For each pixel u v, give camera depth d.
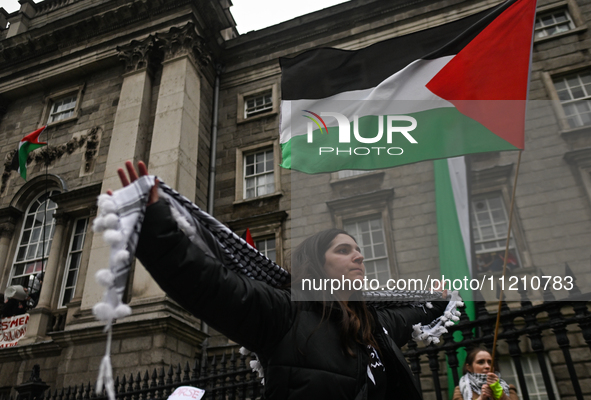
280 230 13.86
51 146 16.70
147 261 1.48
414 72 2.69
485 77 2.63
